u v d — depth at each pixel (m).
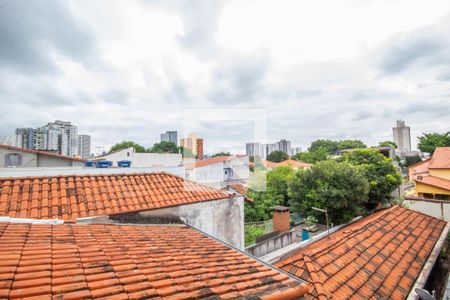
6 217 4.29
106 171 7.08
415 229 9.52
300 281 3.04
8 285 2.11
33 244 3.18
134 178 6.96
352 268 6.04
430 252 7.96
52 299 1.99
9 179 5.74
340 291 5.15
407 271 6.50
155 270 2.84
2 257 2.63
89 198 5.70
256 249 9.98
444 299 7.82
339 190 15.50
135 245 3.78
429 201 12.82
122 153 23.53
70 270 2.55
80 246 3.34
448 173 19.20
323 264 5.87
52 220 4.57
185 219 6.15
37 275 2.34
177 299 2.22
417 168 25.16
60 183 6.06
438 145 31.23
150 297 2.21
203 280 2.72
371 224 9.05
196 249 4.05
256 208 19.09
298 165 32.38
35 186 5.75
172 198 6.29
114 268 2.74
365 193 15.89
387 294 5.43
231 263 3.51
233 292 2.48
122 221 5.39
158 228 5.35
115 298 2.12
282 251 10.40
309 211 16.84
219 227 6.66
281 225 12.41
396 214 10.67
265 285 2.75
